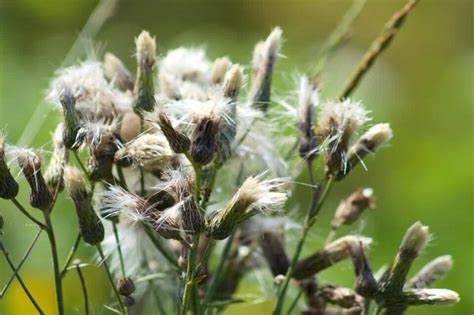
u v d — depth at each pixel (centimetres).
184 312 48
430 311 69
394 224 77
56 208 67
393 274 49
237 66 49
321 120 50
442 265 52
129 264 53
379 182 81
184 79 53
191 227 48
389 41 56
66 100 50
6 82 76
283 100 54
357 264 50
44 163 51
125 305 50
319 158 53
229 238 51
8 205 67
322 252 52
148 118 49
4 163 49
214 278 51
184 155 49
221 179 53
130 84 53
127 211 48
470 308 71
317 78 58
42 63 83
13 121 75
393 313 50
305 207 72
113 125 50
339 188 79
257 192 48
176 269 50
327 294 51
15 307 65
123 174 51
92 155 49
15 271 49
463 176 78
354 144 51
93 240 49
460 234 75
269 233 52
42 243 66
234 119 49
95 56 55
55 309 65
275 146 53
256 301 55
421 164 81
